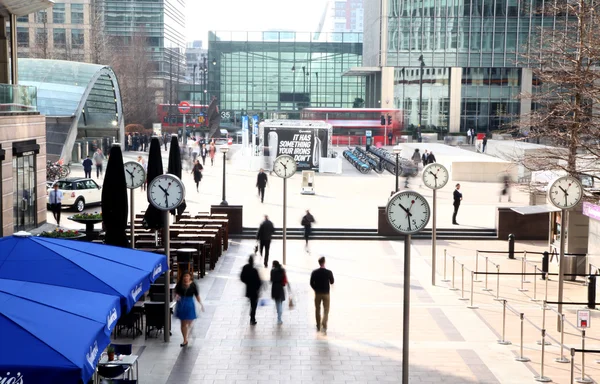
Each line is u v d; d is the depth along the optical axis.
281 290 19.03
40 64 63.59
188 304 17.05
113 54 100.44
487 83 98.00
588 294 21.17
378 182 53.75
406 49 96.25
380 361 16.22
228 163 66.50
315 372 15.49
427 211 13.29
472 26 94.88
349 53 135.88
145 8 134.00
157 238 25.39
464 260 28.05
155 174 22.69
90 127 69.62
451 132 98.25
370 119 92.69
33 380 7.64
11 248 11.73
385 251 29.77
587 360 16.45
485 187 51.59
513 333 18.48
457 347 17.31
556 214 26.64
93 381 12.29
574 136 27.45
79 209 38.25
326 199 43.41
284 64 136.12
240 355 16.53
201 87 130.00
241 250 29.48
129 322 17.72
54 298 9.42
